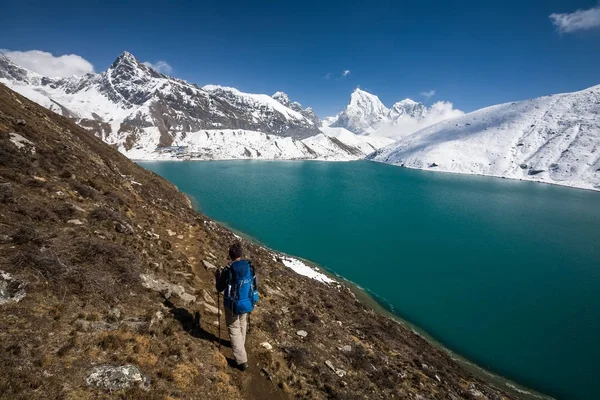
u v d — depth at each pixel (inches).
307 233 2220.7
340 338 520.7
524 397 818.8
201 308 394.3
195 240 698.8
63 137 984.3
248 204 3093.0
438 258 1883.6
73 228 401.7
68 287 291.3
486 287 1499.8
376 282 1482.5
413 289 1430.9
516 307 1314.0
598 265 1875.0
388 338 711.1
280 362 358.6
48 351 218.7
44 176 521.7
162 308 339.9
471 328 1139.3
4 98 903.7
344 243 2052.2
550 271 1754.4
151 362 254.5
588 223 3093.0
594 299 1406.3
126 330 275.1
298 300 614.9
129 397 210.4
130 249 439.2
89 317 268.8
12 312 235.3
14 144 545.0
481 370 917.8
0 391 174.9
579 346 1050.7
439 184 5954.7
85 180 628.7
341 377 395.9
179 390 242.5
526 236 2516.0
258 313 458.9
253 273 300.2
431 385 519.2
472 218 3085.6
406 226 2613.2
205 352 305.4
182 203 1715.1
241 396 277.1
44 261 291.6
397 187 5177.2
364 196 4047.7
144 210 737.0
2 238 306.3
